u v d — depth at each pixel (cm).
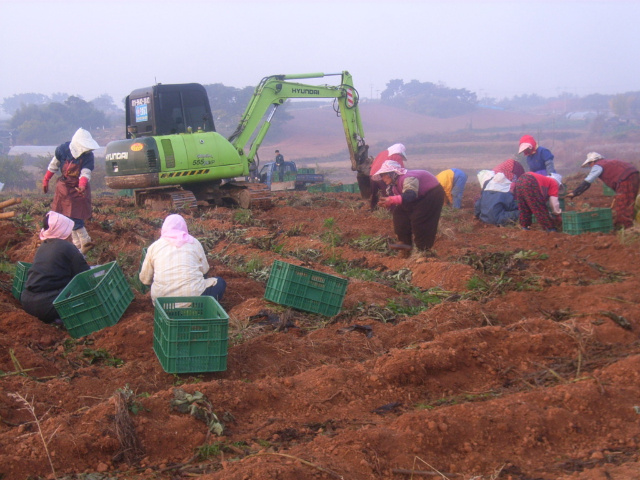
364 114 14388
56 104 10719
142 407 417
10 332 582
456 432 399
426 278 839
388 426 410
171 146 1620
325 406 456
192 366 500
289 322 638
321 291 680
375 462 370
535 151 1281
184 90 1711
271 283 695
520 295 725
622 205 1158
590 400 438
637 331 615
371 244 1046
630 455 378
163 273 618
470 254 897
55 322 627
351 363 538
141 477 359
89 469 367
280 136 10938
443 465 377
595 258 939
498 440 399
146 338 576
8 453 365
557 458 385
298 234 1168
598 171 1168
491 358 543
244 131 1778
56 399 450
